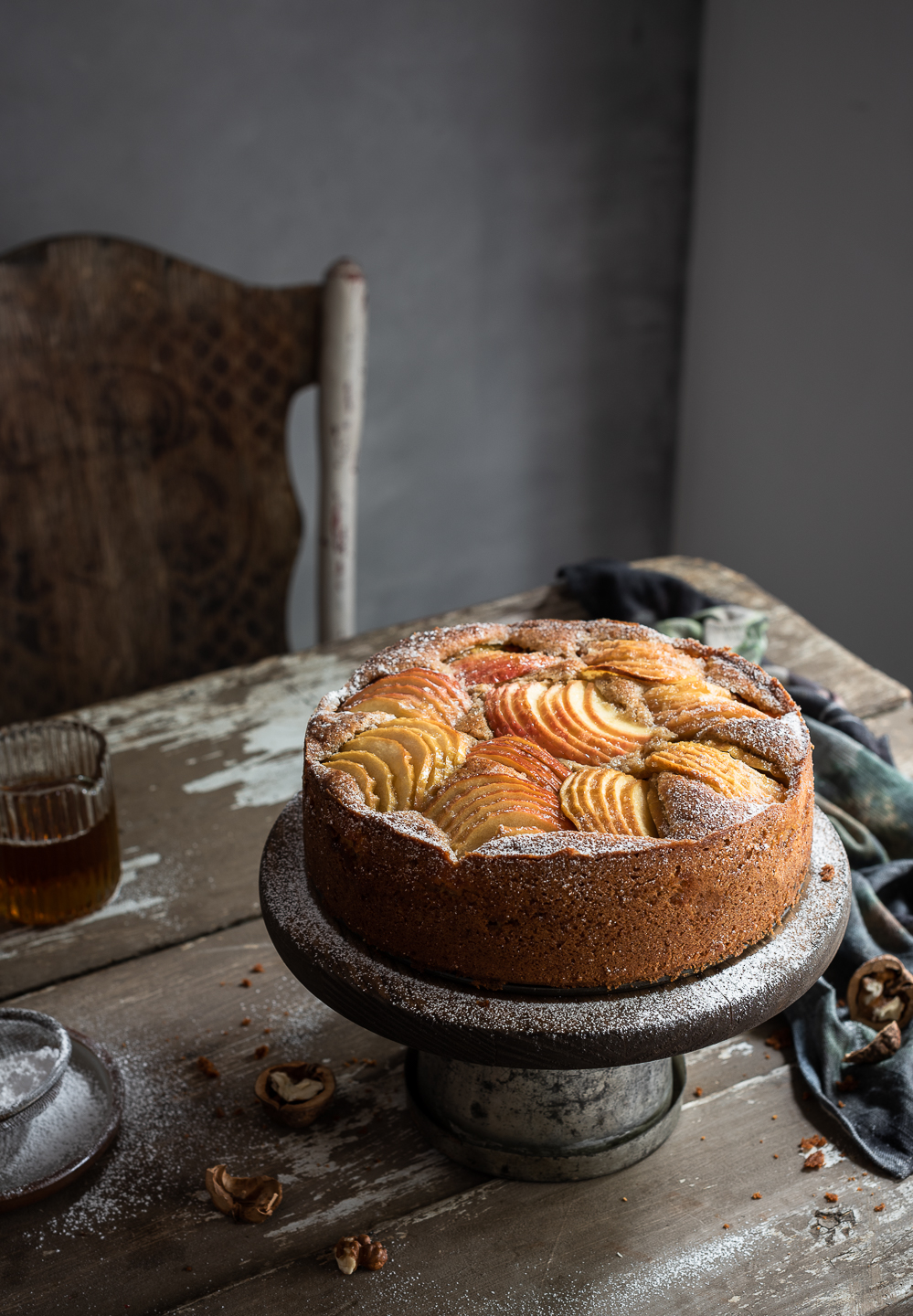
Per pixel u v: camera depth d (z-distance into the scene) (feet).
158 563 5.74
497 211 7.24
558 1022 2.88
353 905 3.00
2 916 3.79
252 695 4.52
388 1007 2.91
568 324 7.80
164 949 3.73
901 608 6.65
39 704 5.88
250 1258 3.11
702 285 7.79
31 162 6.13
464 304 7.45
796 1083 3.42
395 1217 3.17
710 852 2.87
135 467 5.50
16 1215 3.18
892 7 5.71
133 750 4.30
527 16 6.74
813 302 6.77
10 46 5.82
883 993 3.54
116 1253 3.12
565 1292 3.05
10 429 5.24
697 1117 3.35
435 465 7.93
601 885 2.85
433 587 8.41
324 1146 3.30
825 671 4.63
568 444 8.25
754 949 3.01
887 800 3.97
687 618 4.59
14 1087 3.25
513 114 6.98
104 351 5.24
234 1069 3.45
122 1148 3.30
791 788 2.99
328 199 6.84
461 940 2.91
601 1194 3.21
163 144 6.34
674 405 8.41
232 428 5.51
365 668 3.34
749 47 6.79
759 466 7.62
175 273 5.16
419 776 3.03
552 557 8.66
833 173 6.38
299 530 5.82
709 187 7.48
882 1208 3.18
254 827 4.04
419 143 6.87
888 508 6.56
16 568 5.54
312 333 5.35
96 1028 3.53
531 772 3.04
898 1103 3.33
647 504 8.74
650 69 7.19
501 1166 3.22
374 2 6.38
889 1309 3.03
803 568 7.41
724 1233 3.14
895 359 6.25
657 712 3.18
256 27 6.22
